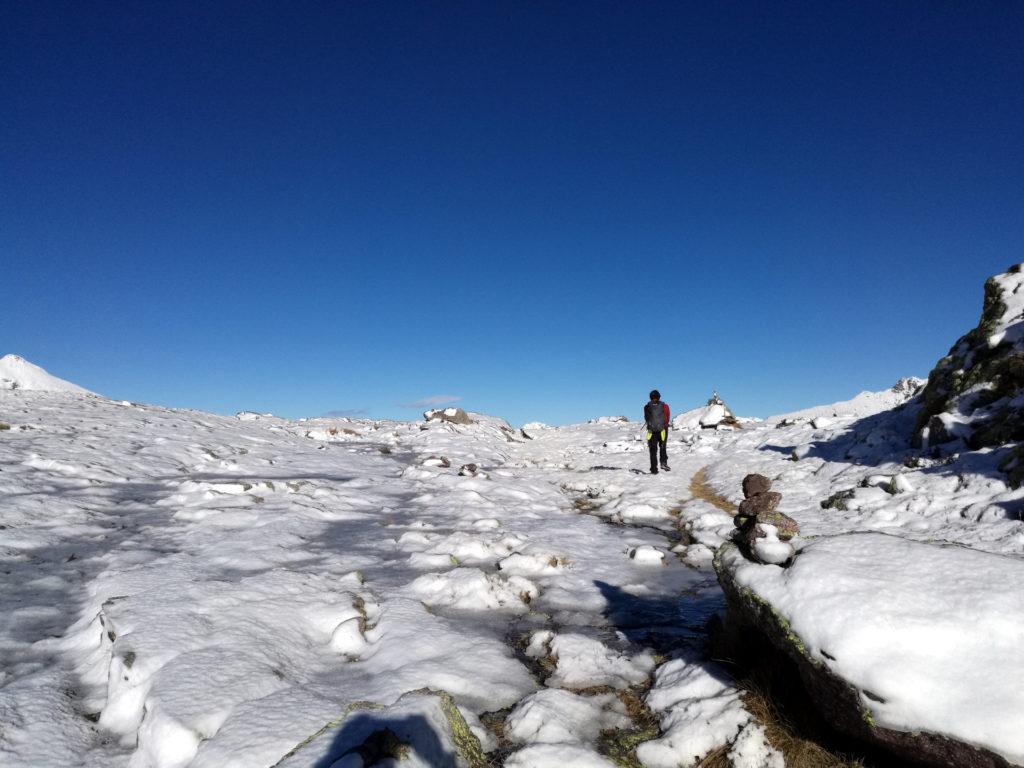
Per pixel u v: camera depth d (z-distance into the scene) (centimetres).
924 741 242
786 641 299
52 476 988
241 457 1409
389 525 896
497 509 1041
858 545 336
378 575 644
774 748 306
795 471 1164
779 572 337
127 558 632
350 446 1988
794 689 324
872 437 1132
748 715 331
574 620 543
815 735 305
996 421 842
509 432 2777
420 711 296
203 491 975
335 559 689
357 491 1156
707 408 2617
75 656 432
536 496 1221
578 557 750
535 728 345
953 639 260
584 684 412
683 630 518
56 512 792
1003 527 606
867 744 273
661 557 738
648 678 423
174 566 601
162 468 1184
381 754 259
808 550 341
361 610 520
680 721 347
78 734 338
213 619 455
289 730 303
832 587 301
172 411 2069
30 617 489
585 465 1772
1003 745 225
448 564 690
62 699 370
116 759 321
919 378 2242
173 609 461
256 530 779
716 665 393
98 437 1351
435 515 984
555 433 2956
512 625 525
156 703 327
